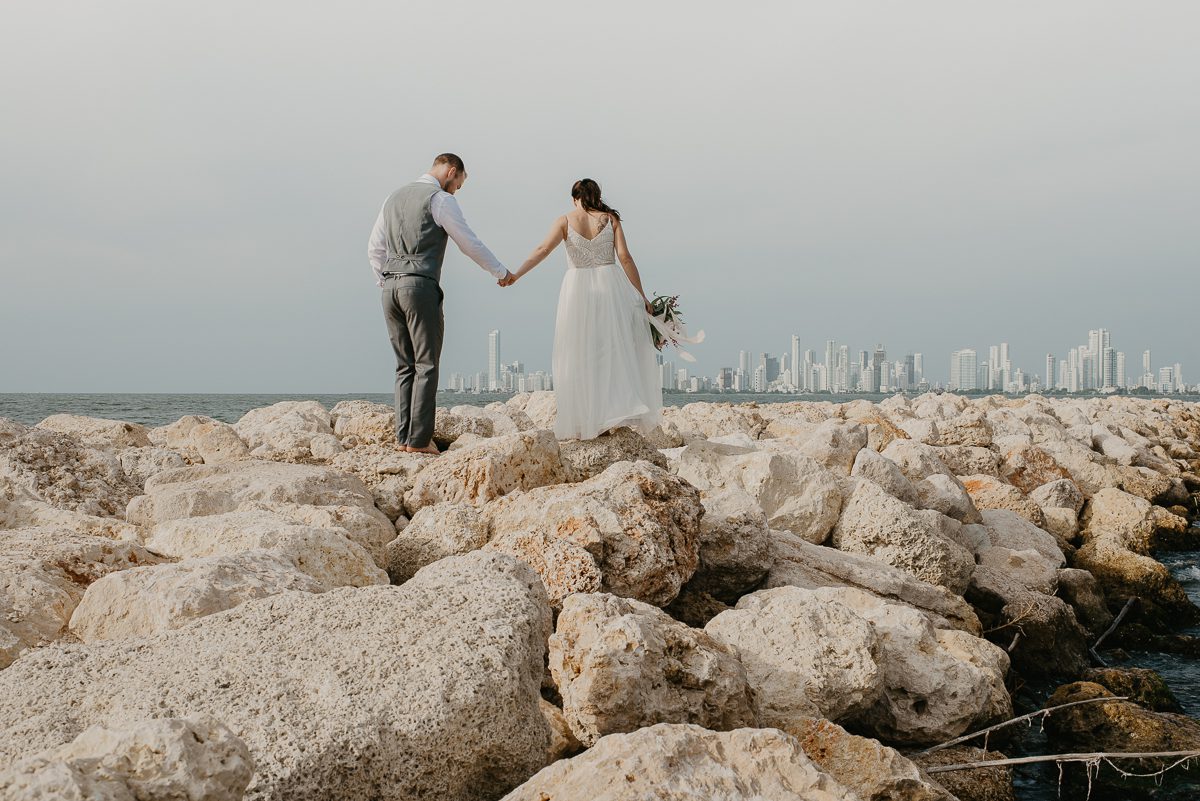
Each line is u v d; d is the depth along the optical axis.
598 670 3.33
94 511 5.95
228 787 2.05
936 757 4.27
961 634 5.03
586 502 4.91
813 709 3.96
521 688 3.04
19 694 2.74
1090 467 12.15
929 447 9.12
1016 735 4.82
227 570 3.73
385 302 6.84
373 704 2.72
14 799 1.80
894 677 4.47
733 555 5.40
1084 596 7.23
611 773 2.59
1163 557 9.84
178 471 6.15
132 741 2.01
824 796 2.60
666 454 7.43
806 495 6.64
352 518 5.14
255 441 8.98
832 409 16.95
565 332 6.78
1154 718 4.71
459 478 5.94
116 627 3.50
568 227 6.69
